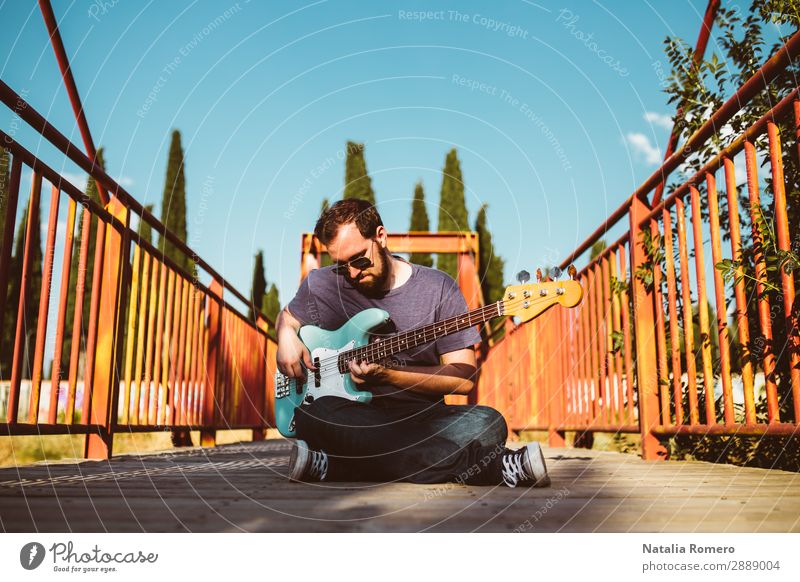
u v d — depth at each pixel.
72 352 2.54
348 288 2.21
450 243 6.33
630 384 3.10
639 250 3.06
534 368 5.15
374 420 1.82
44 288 2.21
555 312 4.57
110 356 2.88
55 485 1.70
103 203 2.94
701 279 2.46
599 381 3.66
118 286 2.94
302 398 2.21
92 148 2.80
